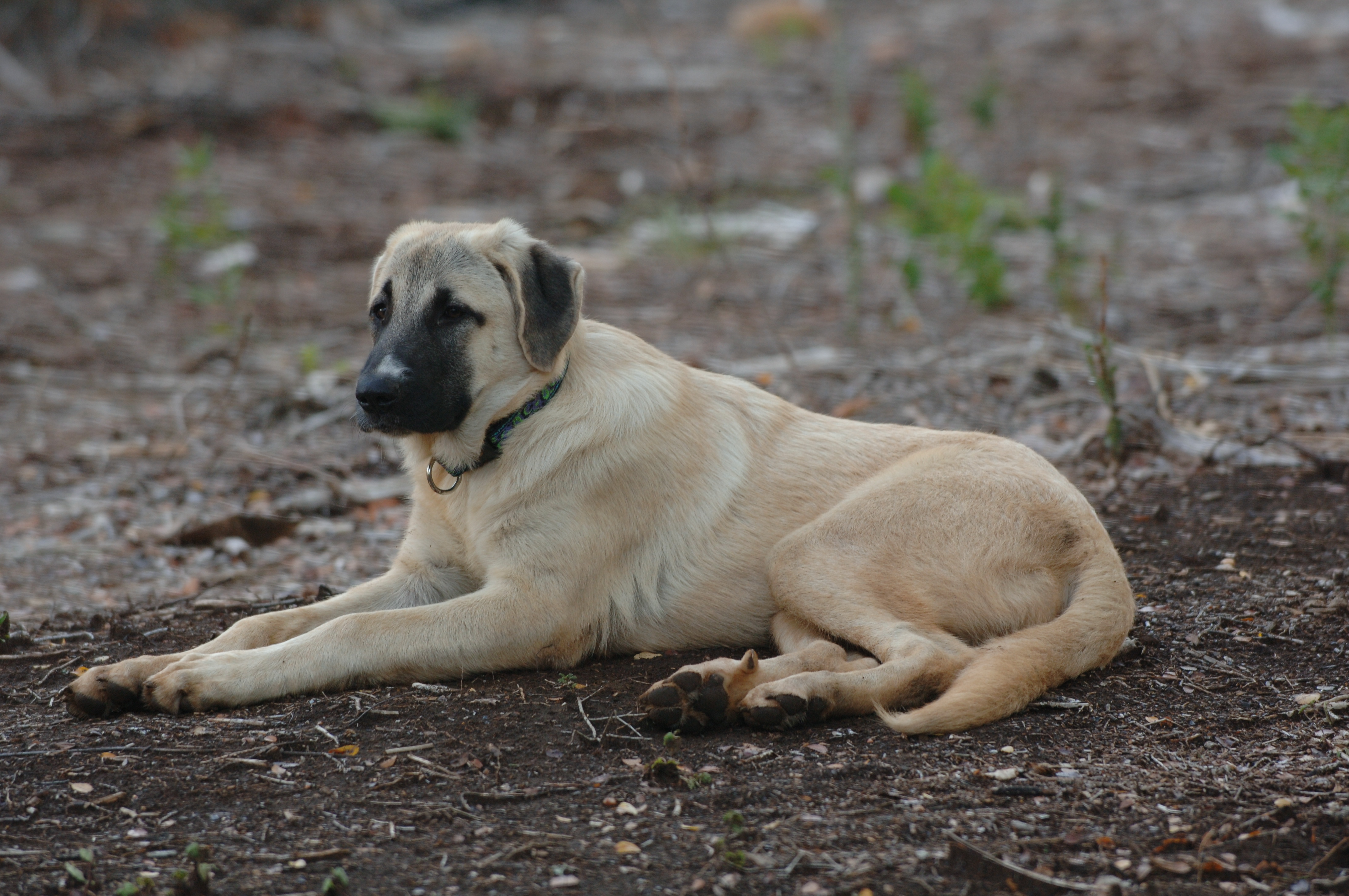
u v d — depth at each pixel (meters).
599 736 5.82
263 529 9.64
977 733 5.89
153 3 30.36
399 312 6.84
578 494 6.77
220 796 5.27
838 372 12.97
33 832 4.99
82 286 18.00
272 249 19.59
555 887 4.57
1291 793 5.27
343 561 9.06
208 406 12.99
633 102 27.59
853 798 5.23
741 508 7.15
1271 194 20.59
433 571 7.33
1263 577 7.94
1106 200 21.25
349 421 12.38
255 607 7.95
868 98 27.31
